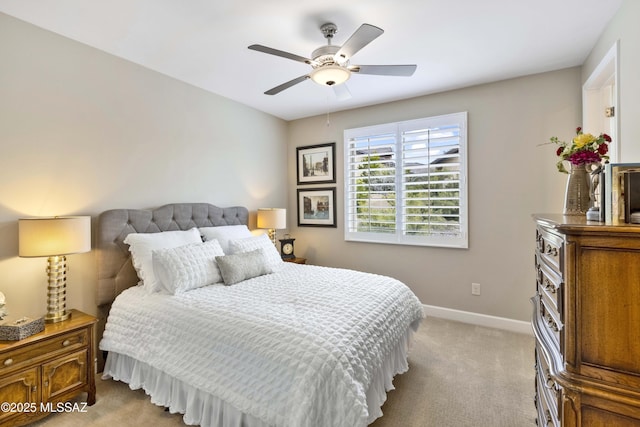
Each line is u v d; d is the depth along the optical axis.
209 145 3.50
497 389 2.25
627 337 0.96
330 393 1.44
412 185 3.74
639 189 1.06
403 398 2.15
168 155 3.08
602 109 2.70
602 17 2.12
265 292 2.30
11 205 2.11
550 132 3.02
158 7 1.99
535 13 2.07
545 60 2.77
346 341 1.62
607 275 0.99
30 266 2.19
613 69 2.31
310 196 4.54
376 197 4.00
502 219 3.27
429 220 3.64
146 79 2.89
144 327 2.12
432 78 3.14
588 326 1.02
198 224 3.24
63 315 2.15
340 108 4.12
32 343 1.83
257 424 1.59
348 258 4.24
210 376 1.73
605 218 1.13
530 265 3.16
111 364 2.36
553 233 1.25
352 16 2.09
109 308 2.55
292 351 1.55
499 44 2.48
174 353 1.92
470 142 3.39
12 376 1.76
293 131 4.67
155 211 2.89
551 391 1.33
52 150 2.30
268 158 4.35
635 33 1.81
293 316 1.82
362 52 2.59
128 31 2.28
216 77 3.12
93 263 2.52
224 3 1.95
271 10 2.02
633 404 0.94
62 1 1.93
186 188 3.26
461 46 2.51
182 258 2.43
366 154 4.04
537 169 3.09
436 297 3.65
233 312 1.91
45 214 2.27
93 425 1.90
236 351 1.69
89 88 2.50
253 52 2.60
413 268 3.78
